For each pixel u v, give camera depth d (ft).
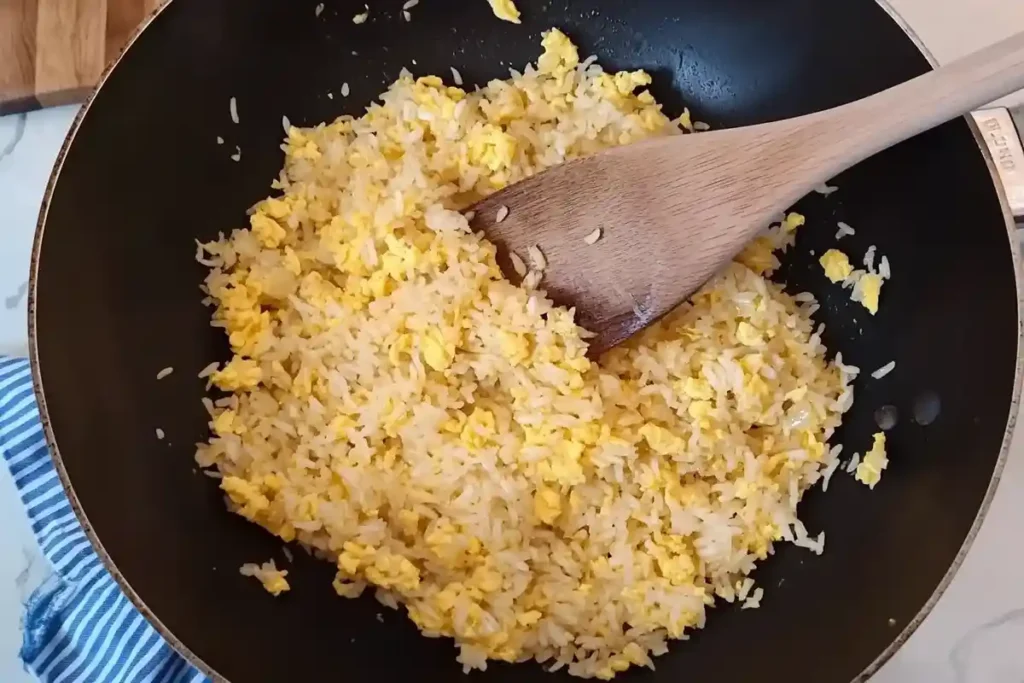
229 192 1.30
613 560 1.26
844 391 1.31
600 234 1.26
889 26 1.23
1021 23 1.45
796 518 1.28
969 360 1.20
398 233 1.30
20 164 1.43
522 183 1.29
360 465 1.25
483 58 1.40
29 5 1.45
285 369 1.30
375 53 1.36
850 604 1.21
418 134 1.36
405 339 1.27
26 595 1.30
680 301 1.25
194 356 1.26
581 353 1.26
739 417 1.31
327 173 1.35
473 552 1.24
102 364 1.16
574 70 1.40
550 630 1.23
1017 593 1.31
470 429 1.25
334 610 1.22
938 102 1.11
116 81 1.18
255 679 1.13
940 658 1.29
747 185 1.20
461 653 1.21
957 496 1.18
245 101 1.30
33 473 1.30
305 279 1.31
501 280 1.28
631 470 1.28
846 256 1.32
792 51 1.31
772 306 1.33
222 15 1.23
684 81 1.39
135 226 1.21
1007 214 1.16
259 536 1.22
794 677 1.18
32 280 1.12
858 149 1.15
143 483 1.16
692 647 1.25
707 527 1.27
